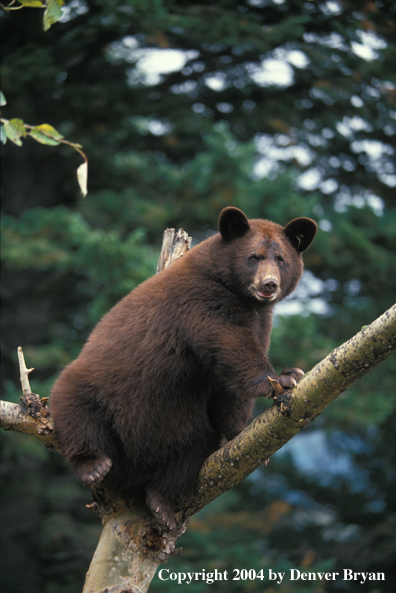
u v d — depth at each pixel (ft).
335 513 62.80
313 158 60.64
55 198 61.21
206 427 16.84
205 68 54.24
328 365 12.77
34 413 15.49
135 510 15.96
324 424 59.72
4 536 49.88
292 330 45.96
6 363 52.85
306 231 18.84
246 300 17.02
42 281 55.67
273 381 13.70
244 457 14.26
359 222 57.98
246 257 17.07
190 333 16.01
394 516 60.18
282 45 46.09
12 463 50.80
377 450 64.39
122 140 57.21
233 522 48.44
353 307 60.34
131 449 16.17
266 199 48.80
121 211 52.16
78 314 58.18
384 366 56.59
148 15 39.19
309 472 66.90
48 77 43.70
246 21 41.88
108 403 16.06
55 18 16.98
